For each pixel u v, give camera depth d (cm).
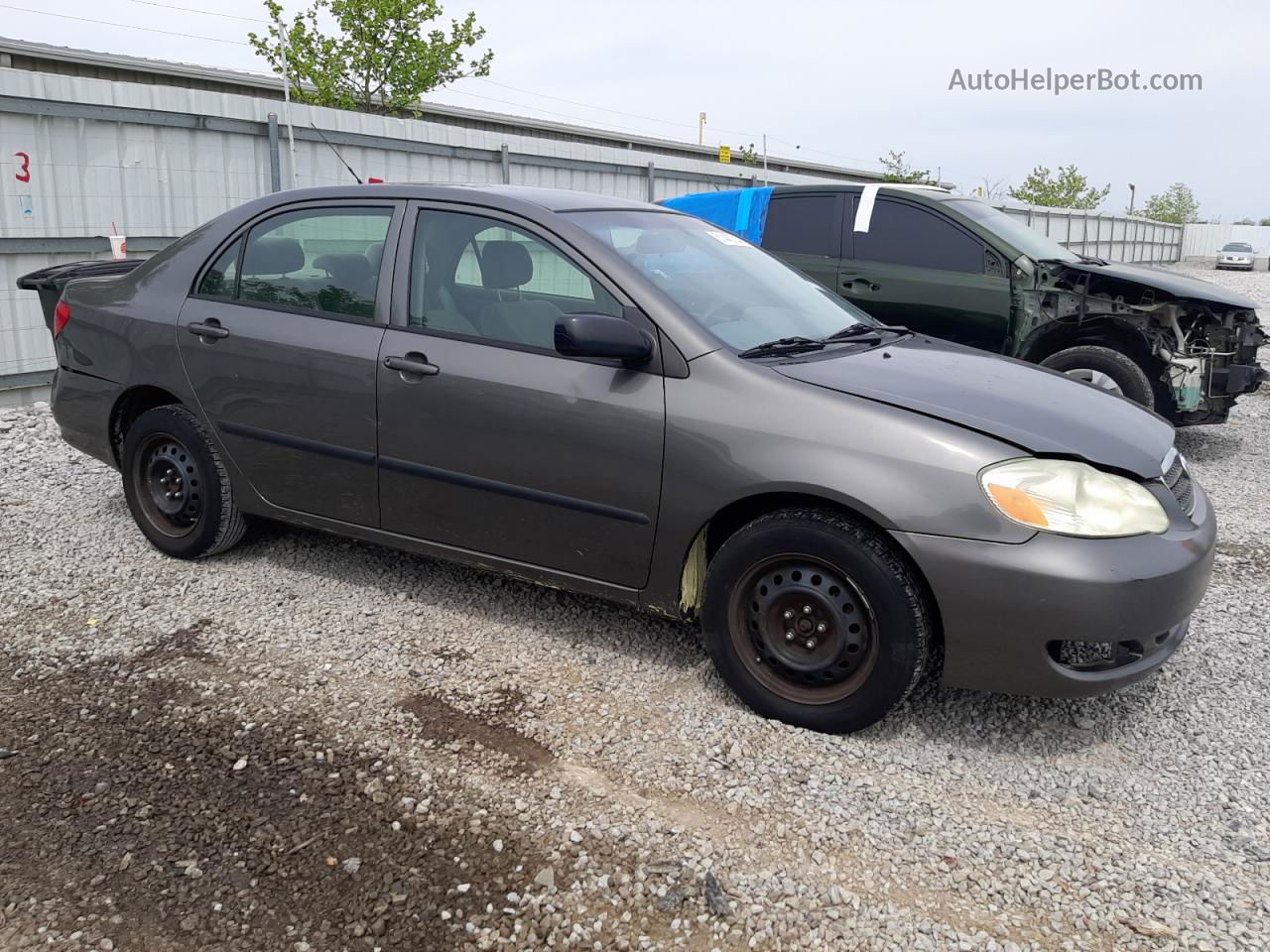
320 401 389
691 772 296
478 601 417
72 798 276
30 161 824
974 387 337
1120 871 258
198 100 938
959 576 288
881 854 263
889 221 739
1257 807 288
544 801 280
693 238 408
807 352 352
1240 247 4450
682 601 336
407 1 2172
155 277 442
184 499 441
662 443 324
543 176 1359
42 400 859
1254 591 454
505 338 357
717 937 232
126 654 362
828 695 315
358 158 1108
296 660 361
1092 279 682
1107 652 302
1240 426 845
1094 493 293
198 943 226
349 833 264
